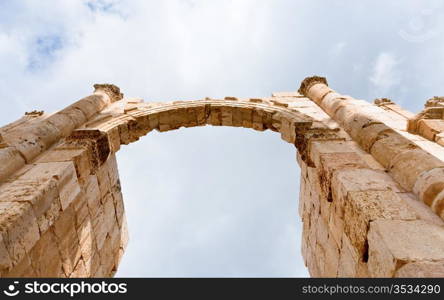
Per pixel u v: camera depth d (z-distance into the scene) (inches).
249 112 364.8
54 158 232.1
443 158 224.2
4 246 150.5
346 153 227.9
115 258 310.3
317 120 312.7
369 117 257.3
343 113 290.5
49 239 196.4
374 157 223.6
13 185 192.4
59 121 280.5
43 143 250.4
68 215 221.5
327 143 247.1
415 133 273.4
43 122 269.4
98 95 364.5
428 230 142.6
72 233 226.5
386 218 152.9
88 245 251.8
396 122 298.7
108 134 303.4
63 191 210.4
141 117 346.9
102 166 290.7
